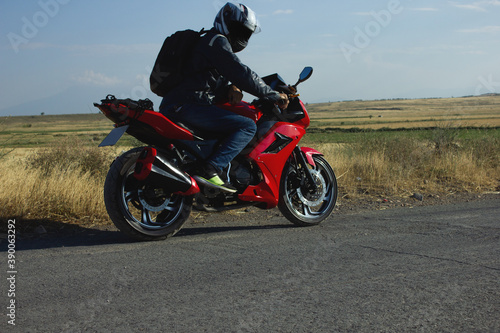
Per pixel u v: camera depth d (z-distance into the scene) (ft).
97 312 7.52
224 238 13.41
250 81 12.80
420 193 23.53
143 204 12.90
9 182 16.76
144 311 7.57
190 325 7.00
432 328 6.94
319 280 9.25
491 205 19.84
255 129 13.85
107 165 23.45
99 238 13.52
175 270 9.98
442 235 13.60
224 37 13.10
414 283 9.06
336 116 519.60
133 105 12.06
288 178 15.67
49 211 16.11
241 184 14.32
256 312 7.54
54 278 9.40
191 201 13.57
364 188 24.13
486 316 7.41
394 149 32.19
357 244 12.51
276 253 11.51
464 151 32.81
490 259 10.87
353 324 7.07
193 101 13.01
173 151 13.04
